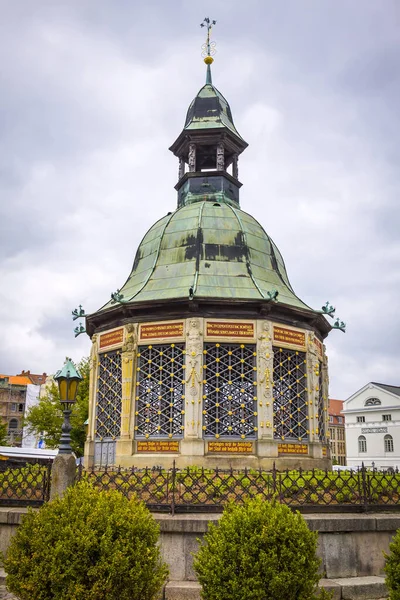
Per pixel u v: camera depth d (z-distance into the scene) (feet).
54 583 25.23
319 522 35.27
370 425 266.36
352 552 35.81
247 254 72.08
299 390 65.87
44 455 111.45
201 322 62.44
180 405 61.16
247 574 25.86
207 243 72.08
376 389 268.00
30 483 39.11
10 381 338.75
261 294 65.00
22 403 331.98
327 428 72.54
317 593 31.68
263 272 72.38
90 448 66.95
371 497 39.22
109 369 68.33
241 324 63.21
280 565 25.95
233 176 87.51
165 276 70.59
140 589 25.80
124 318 66.33
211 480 37.73
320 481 38.88
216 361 61.82
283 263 80.94
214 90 89.35
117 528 26.55
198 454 57.93
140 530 26.99
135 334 64.49
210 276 68.69
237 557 26.17
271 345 63.21
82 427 138.72
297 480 40.88
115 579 25.34
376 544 36.55
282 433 62.75
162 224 78.33
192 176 83.46
